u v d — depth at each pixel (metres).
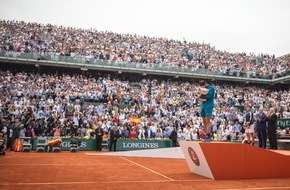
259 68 43.69
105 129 22.27
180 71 37.53
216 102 32.69
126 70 35.62
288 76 38.09
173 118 26.14
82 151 20.00
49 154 16.59
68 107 24.98
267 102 34.25
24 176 8.24
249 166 8.70
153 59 38.25
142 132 22.89
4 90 25.78
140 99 29.75
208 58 42.84
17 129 18.86
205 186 7.15
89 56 35.03
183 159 15.16
